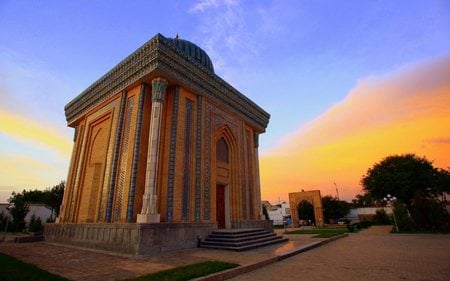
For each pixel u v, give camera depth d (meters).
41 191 34.69
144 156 9.80
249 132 15.80
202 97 11.80
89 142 13.03
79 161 13.48
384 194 23.14
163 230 8.28
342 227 25.67
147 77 10.17
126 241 7.95
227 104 13.50
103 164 10.79
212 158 11.81
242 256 7.21
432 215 17.08
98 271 5.56
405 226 17.83
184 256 7.39
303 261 6.84
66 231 11.30
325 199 40.56
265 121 17.03
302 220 38.50
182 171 9.95
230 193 12.98
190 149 10.59
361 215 38.19
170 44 10.23
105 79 12.24
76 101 14.59
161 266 5.98
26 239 12.60
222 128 13.02
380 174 23.08
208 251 8.35
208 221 10.35
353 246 9.98
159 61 9.70
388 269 5.61
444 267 5.70
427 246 9.52
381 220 29.84
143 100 10.33
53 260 7.00
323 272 5.46
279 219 47.12
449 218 16.97
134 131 9.95
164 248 8.15
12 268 5.54
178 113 10.44
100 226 9.22
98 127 12.77
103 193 10.20
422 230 16.81
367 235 15.41
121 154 10.29
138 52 10.42
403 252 8.09
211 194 11.09
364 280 4.74
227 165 13.23
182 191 9.73
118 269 5.74
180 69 10.59
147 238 7.76
